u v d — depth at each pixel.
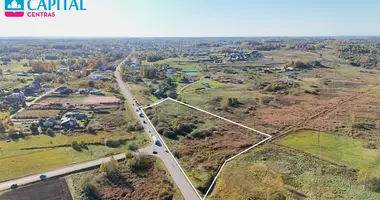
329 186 53.19
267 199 48.50
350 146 69.44
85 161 64.75
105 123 89.31
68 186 54.72
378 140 72.50
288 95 119.88
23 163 63.31
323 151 66.62
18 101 110.62
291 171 58.16
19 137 77.94
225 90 129.75
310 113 95.12
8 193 52.12
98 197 52.00
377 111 96.81
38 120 90.31
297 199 49.31
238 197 49.97
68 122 86.56
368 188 52.41
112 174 58.34
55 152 69.25
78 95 121.50
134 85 142.62
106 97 118.56
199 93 123.88
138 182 56.81
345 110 98.38
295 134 76.75
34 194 51.94
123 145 73.75
